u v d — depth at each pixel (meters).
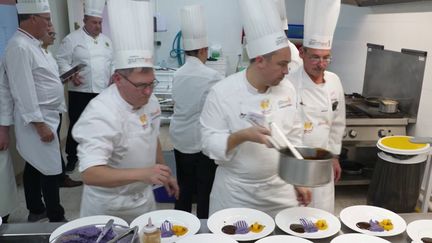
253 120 1.37
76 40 3.36
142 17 1.18
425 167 2.17
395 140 2.22
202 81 2.30
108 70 3.53
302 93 1.70
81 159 1.13
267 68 1.30
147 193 1.44
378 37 3.00
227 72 5.17
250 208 1.41
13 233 1.12
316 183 1.03
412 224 1.21
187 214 1.24
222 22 5.04
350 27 3.45
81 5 4.23
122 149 1.26
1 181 2.23
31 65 2.26
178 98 2.38
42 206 2.61
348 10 3.47
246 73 1.42
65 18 4.20
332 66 3.87
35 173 2.50
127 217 1.37
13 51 2.17
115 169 1.13
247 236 1.13
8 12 2.86
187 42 2.37
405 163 2.08
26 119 2.25
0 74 2.24
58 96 2.48
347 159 3.27
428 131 2.45
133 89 1.17
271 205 1.48
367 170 3.12
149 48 1.20
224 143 1.32
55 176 2.45
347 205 2.87
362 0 3.04
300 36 4.28
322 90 1.71
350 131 2.63
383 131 2.64
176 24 5.06
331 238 1.16
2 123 2.26
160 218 1.21
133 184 1.33
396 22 2.74
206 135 1.42
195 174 2.46
